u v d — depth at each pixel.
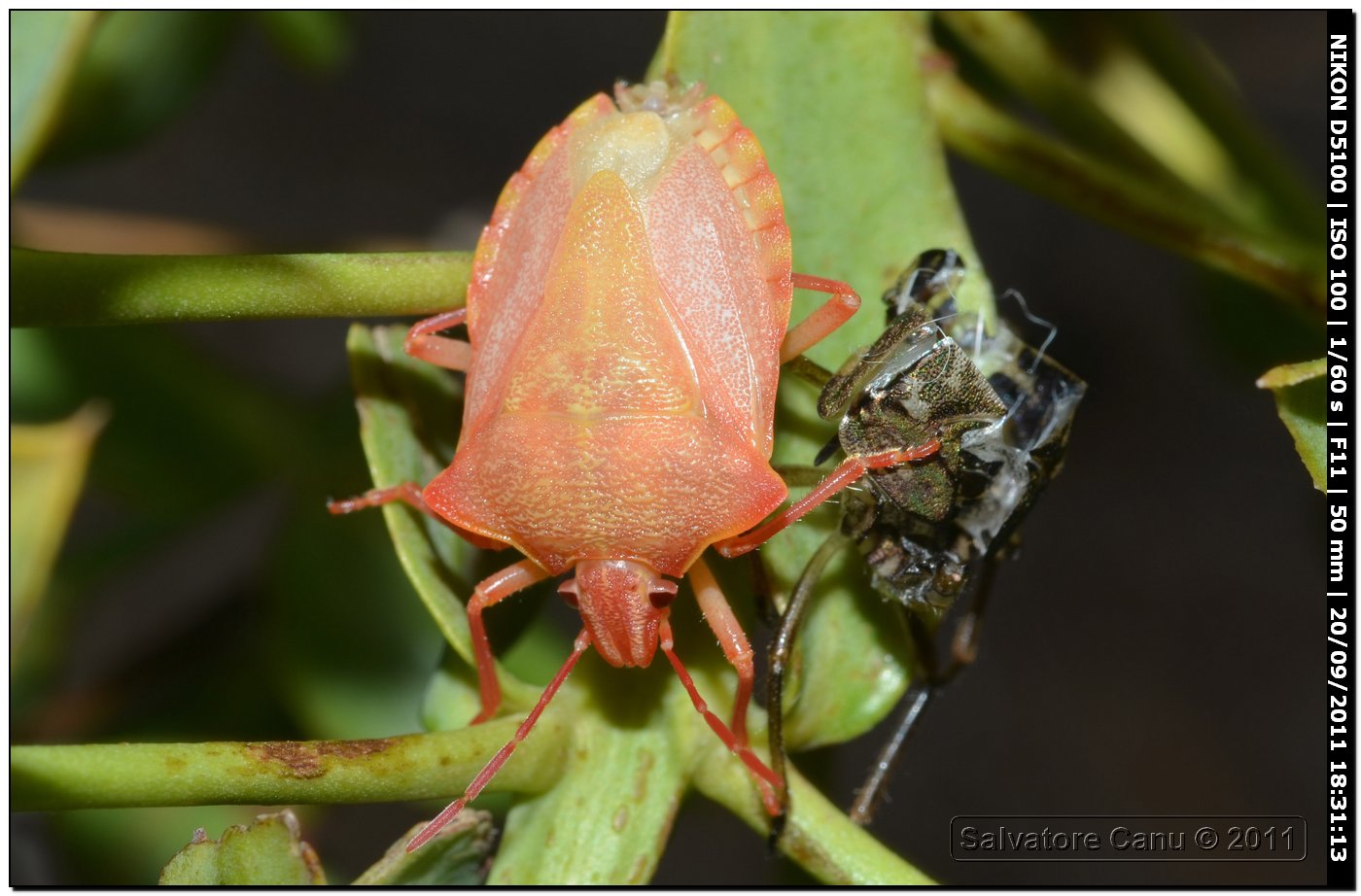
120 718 0.12
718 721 0.10
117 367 0.12
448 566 0.10
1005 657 0.16
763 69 0.10
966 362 0.10
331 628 0.11
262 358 0.17
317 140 0.18
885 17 0.10
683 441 0.10
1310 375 0.10
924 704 0.11
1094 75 0.12
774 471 0.10
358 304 0.10
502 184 0.18
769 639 0.10
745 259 0.10
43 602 0.12
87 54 0.11
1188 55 0.12
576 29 0.18
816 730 0.10
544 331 0.10
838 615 0.10
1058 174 0.11
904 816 0.16
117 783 0.09
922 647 0.10
